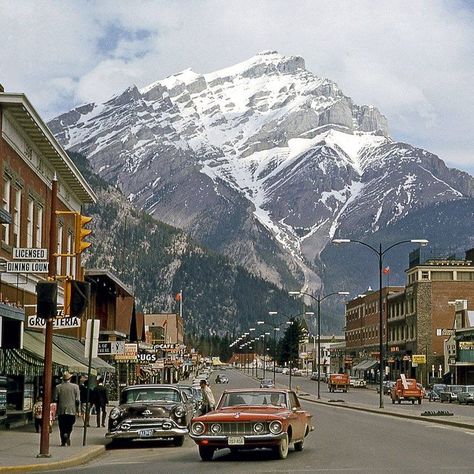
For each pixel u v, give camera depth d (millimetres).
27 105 36500
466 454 24734
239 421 23688
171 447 30062
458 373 107125
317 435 33750
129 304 75125
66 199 51281
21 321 32250
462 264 132375
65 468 22781
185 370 155250
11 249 37156
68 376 29328
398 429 37812
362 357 159875
